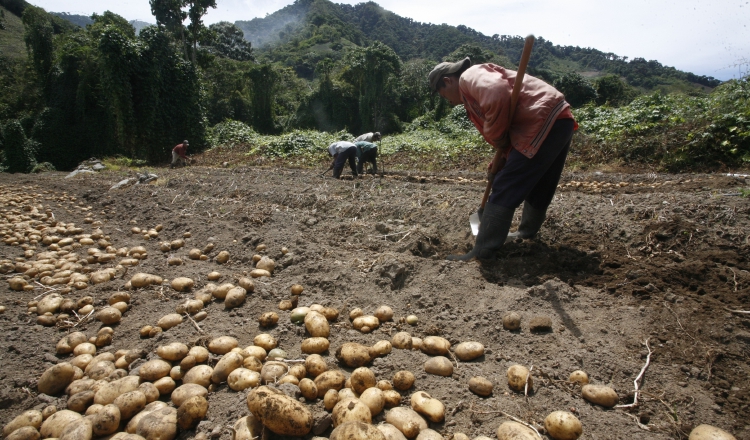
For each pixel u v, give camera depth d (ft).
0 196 24.11
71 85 79.20
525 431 5.52
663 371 7.05
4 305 10.76
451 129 65.57
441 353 7.83
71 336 8.86
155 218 18.70
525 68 9.59
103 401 6.91
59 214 20.42
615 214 14.25
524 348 7.93
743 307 8.48
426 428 5.95
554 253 11.94
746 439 5.67
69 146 77.41
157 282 11.41
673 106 38.50
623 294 9.45
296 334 8.84
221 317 9.66
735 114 29.32
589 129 40.11
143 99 65.98
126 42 63.87
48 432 6.36
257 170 36.78
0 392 7.28
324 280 10.98
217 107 114.62
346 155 29.17
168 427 6.22
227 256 13.33
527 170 10.69
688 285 9.62
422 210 17.01
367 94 108.37
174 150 54.60
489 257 11.50
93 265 13.53
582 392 6.64
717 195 15.35
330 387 6.77
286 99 147.54
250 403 5.88
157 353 8.07
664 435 5.77
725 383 6.71
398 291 10.53
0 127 86.53
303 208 19.52
